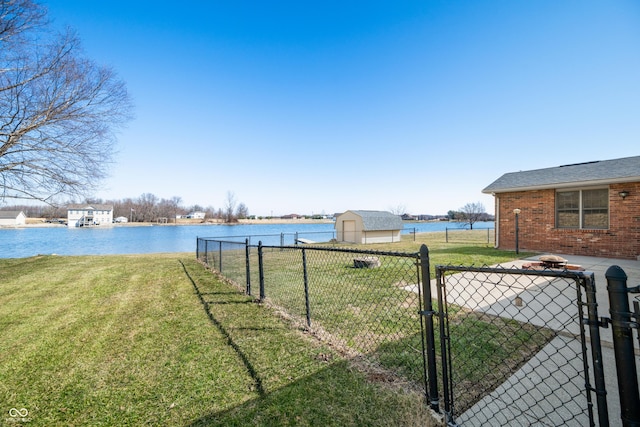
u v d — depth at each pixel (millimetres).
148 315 4344
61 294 5887
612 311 1249
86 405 2217
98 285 6648
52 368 2795
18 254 18156
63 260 11383
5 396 2352
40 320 4254
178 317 4188
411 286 5523
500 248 11875
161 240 27625
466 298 4531
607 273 1283
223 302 4879
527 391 1927
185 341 3324
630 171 8938
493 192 11836
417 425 1827
